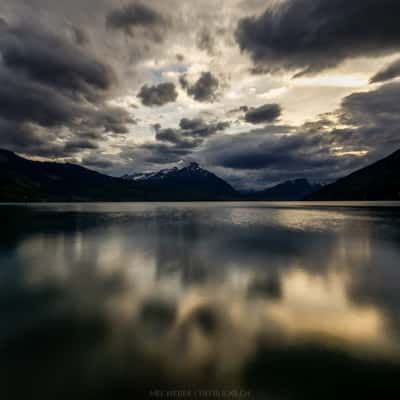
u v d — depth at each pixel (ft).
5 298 45.39
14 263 69.62
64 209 405.80
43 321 36.63
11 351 29.32
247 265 66.69
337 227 148.15
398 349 29.68
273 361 27.53
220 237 112.57
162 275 58.65
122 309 40.65
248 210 379.14
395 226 150.82
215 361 27.55
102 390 23.89
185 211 358.84
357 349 29.60
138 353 28.94
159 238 110.83
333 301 43.50
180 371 26.09
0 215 257.96
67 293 47.88
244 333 33.17
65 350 29.58
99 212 323.57
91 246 93.09
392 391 23.59
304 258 73.87
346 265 66.23
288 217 227.40
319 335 32.73
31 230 139.23
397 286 50.57
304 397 23.15
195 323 35.99
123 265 67.15
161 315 38.55
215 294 46.91
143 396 23.22
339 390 23.58
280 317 37.78
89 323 35.99
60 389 23.93
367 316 37.91
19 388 24.11
